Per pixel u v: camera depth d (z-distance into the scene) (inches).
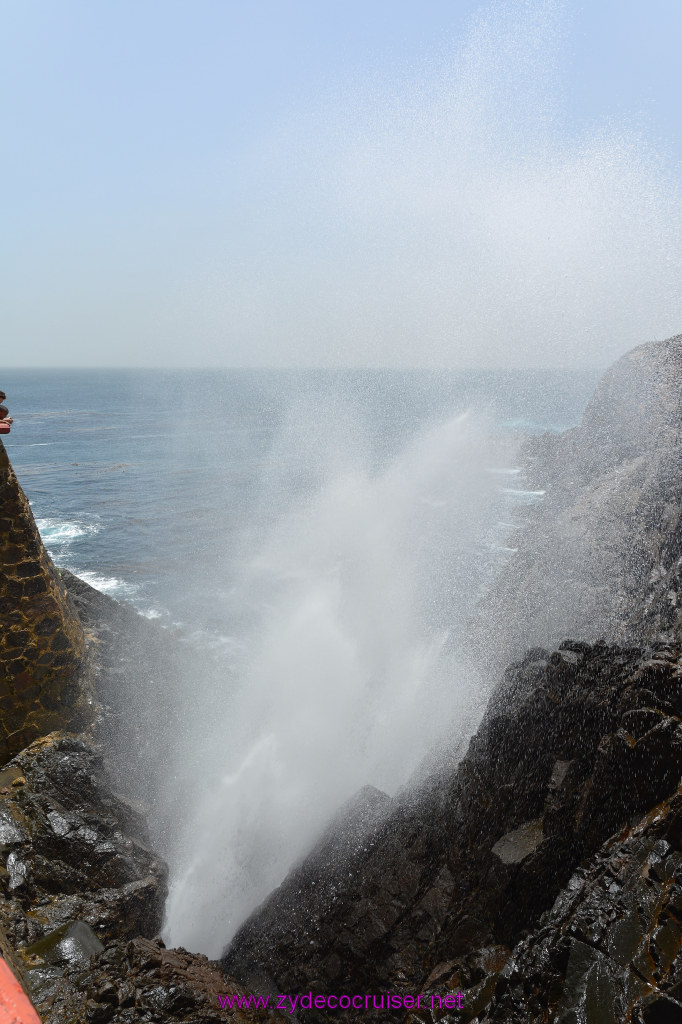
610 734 219.3
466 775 291.4
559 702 262.2
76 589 434.3
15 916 234.4
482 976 203.9
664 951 142.3
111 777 324.2
